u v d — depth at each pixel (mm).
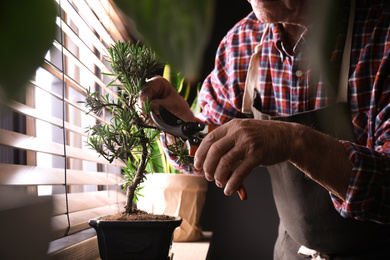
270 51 1313
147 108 689
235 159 683
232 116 1412
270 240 2125
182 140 710
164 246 650
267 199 2135
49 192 971
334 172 792
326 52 195
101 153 681
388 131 917
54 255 613
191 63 123
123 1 121
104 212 1107
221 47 1488
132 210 729
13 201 494
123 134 677
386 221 839
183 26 122
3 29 167
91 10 1101
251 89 1359
